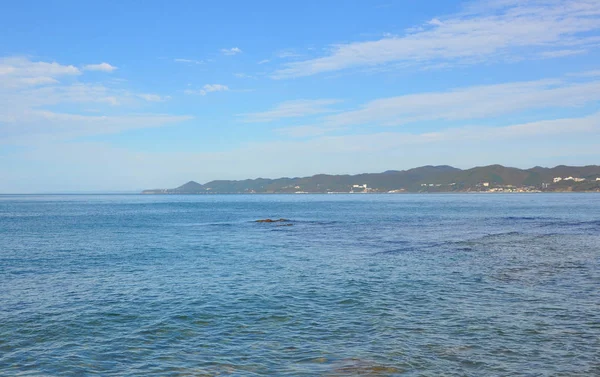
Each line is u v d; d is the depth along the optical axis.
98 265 30.92
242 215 101.69
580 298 20.48
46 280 25.62
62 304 20.14
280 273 27.45
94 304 20.11
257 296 21.41
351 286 23.45
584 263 30.17
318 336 15.59
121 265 30.88
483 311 18.45
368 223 72.94
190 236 52.22
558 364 13.01
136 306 19.75
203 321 17.48
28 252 37.66
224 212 116.75
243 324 17.06
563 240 44.28
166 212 116.25
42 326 16.95
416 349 14.22
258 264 31.05
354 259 33.06
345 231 58.28
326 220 81.75
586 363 13.07
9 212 113.12
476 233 53.44
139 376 12.51
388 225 68.19
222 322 17.34
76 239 48.41
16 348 14.72
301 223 74.25
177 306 19.69
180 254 36.50
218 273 27.62
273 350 14.33
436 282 24.30
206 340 15.35
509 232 53.97
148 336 15.81
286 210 127.75
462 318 17.50
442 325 16.66
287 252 37.47
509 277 25.52
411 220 79.38
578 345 14.48
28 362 13.56
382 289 22.67
